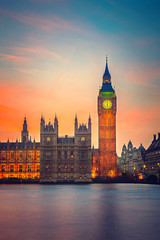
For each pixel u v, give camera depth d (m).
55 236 42.47
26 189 140.12
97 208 67.44
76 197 93.94
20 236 42.50
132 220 52.94
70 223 50.62
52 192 116.94
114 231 45.12
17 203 77.81
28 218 55.12
